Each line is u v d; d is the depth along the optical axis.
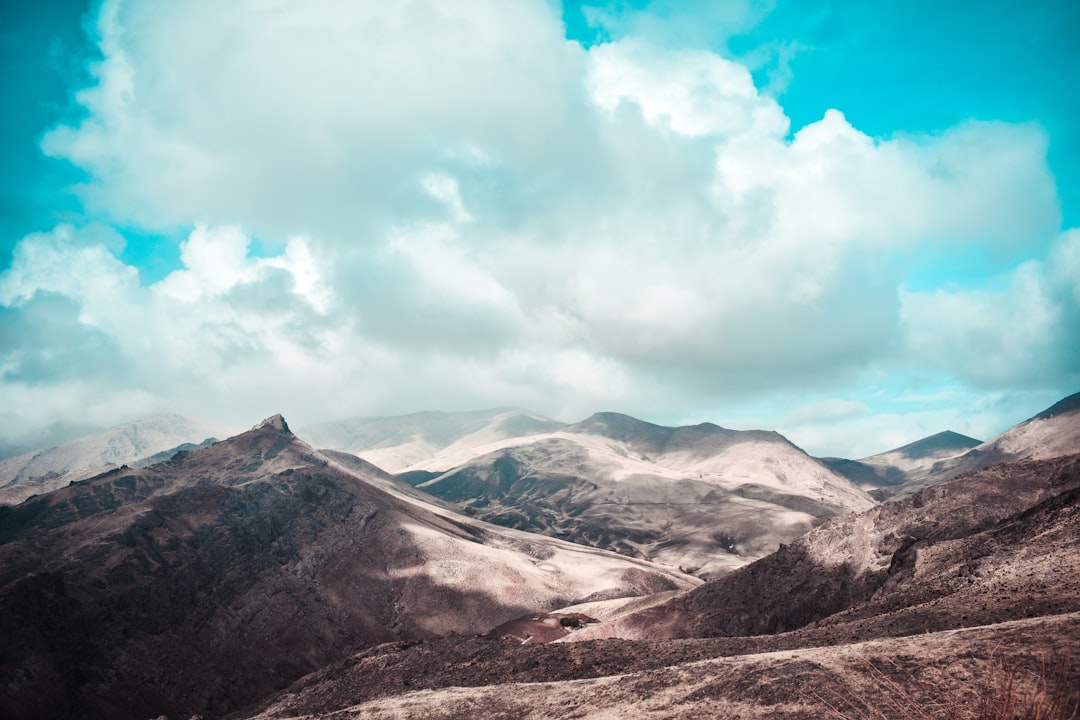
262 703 74.75
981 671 24.98
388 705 45.47
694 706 31.09
